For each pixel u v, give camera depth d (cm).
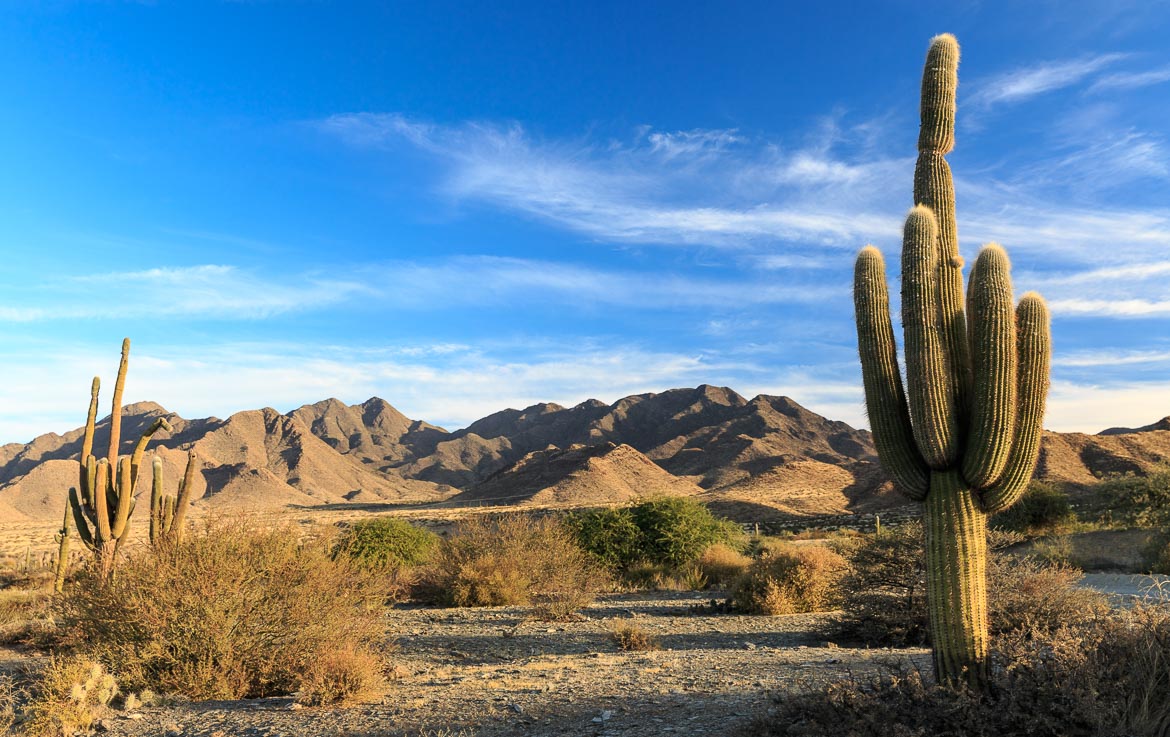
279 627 963
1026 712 572
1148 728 554
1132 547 2366
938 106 715
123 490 1233
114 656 927
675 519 2480
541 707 787
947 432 630
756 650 1179
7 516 12238
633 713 744
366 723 756
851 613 1314
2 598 1686
